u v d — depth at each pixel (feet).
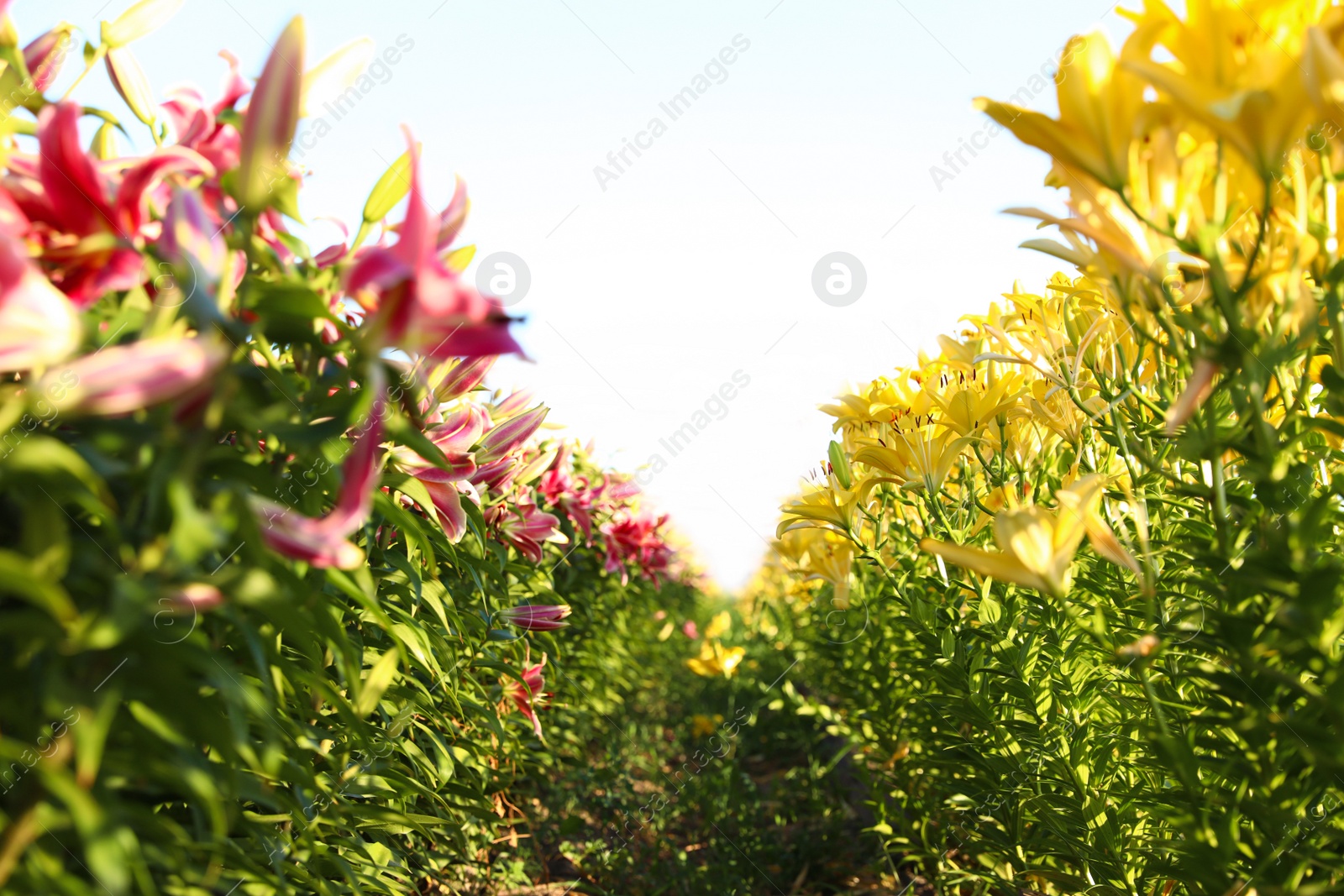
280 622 2.64
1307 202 2.95
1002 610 5.83
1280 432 3.03
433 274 2.59
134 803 3.03
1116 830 4.96
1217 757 3.76
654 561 18.30
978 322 6.42
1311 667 3.01
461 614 6.55
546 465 8.61
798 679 20.77
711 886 9.98
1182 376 3.31
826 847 10.87
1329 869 3.36
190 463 2.39
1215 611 3.06
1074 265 3.55
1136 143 2.91
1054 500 5.74
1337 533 3.61
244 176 2.68
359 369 2.74
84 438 2.62
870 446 6.19
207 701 2.97
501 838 9.53
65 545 2.25
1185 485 3.24
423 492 4.30
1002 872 6.79
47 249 2.62
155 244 2.93
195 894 3.05
